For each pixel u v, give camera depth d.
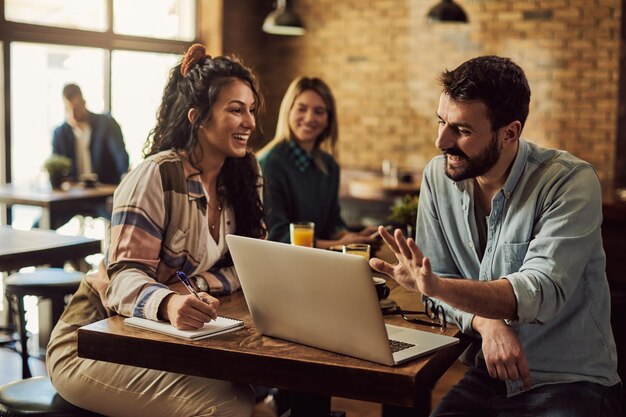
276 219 3.62
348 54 8.20
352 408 3.77
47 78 6.40
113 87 6.99
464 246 2.27
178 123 2.37
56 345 2.25
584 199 2.02
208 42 7.91
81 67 6.71
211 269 2.41
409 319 2.07
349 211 8.00
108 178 6.23
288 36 8.44
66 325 2.27
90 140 6.15
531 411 2.06
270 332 1.92
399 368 1.68
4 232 3.70
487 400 2.19
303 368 1.73
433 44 7.78
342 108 8.30
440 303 2.13
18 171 6.19
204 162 2.39
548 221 2.02
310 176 3.76
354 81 8.20
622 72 7.02
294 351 1.80
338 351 1.78
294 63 8.45
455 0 7.64
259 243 1.82
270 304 1.87
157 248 2.23
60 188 5.49
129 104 7.18
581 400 2.03
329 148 3.96
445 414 2.21
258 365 1.77
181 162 2.32
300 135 3.72
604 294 2.14
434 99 7.83
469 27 7.61
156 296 2.00
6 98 6.05
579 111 7.21
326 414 2.57
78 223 6.11
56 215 5.32
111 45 6.90
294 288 1.80
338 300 1.72
